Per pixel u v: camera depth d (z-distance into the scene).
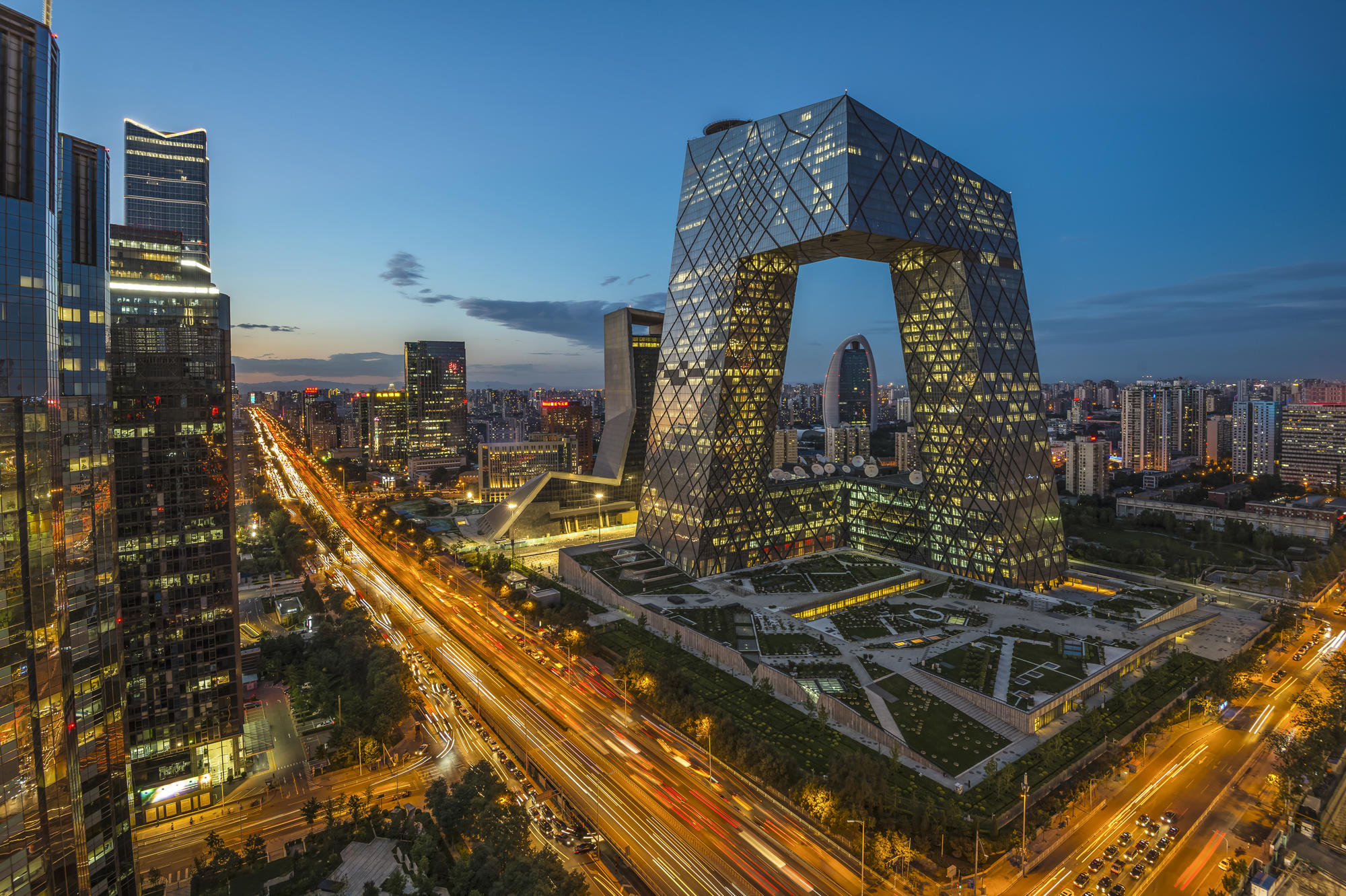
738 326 176.75
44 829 53.16
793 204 159.50
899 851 75.19
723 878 75.75
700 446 183.75
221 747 99.12
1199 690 120.44
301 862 78.19
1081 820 86.62
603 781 95.31
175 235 99.31
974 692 112.00
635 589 170.38
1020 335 174.25
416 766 100.69
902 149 157.12
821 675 120.56
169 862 82.00
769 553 196.25
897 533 198.62
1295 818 86.00
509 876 68.25
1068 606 156.00
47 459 54.09
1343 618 162.75
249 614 172.88
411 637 152.25
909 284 178.88
